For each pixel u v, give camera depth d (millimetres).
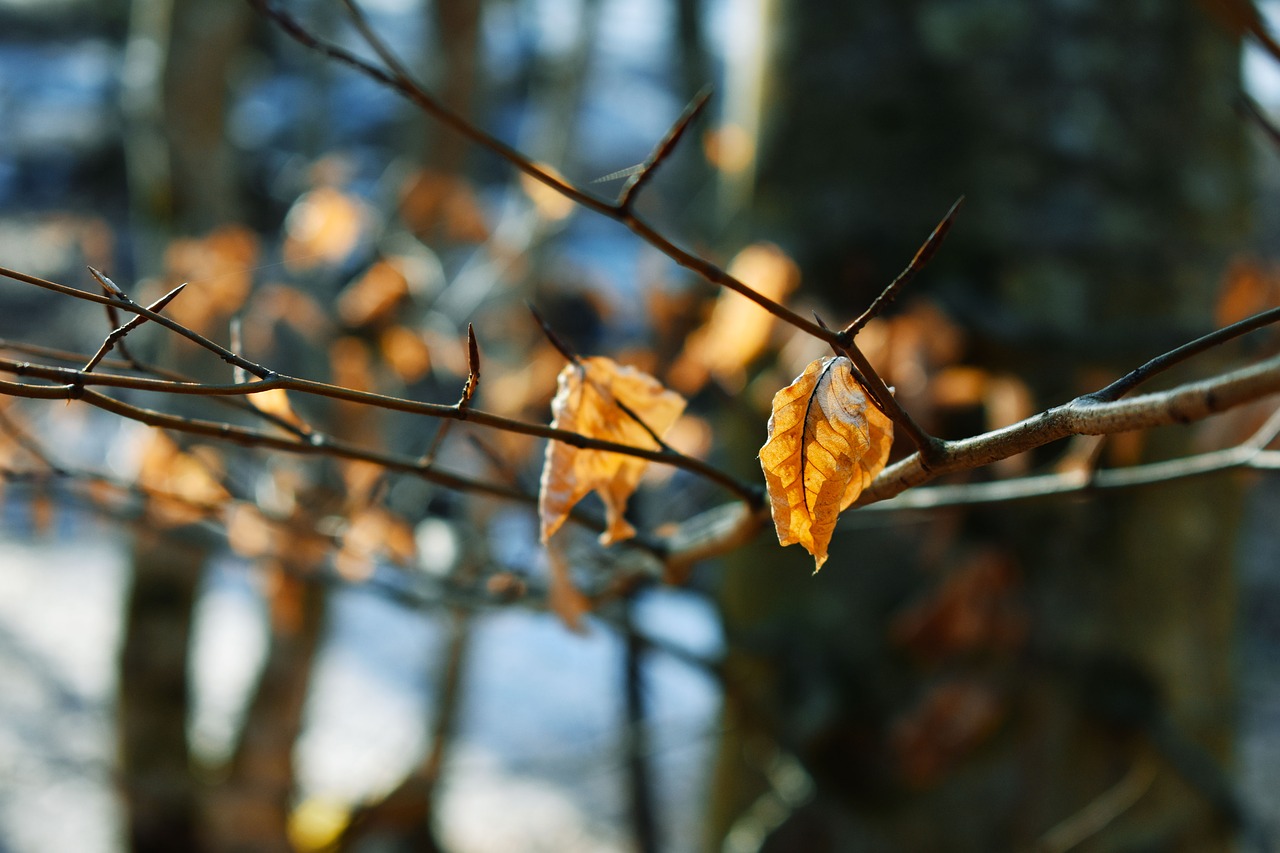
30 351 743
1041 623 1377
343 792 4098
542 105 3311
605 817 4238
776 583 1521
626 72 6250
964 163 1396
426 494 1535
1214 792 1391
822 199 1448
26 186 6207
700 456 1514
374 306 1412
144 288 1921
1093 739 1398
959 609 1332
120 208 6230
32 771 3527
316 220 1450
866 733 1416
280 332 1731
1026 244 1366
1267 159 3705
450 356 1491
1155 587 1420
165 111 2178
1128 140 1392
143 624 2684
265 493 1187
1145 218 1388
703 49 3012
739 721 1618
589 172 5629
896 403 638
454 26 2311
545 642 5906
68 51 6914
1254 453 799
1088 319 1360
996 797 1402
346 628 5965
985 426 1291
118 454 1265
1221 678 1521
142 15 2289
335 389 654
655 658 1942
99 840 3734
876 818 1428
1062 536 1383
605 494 711
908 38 1424
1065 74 1383
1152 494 1398
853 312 1385
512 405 1442
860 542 1459
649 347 1412
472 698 5129
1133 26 1396
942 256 1391
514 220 1906
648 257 1454
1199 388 599
